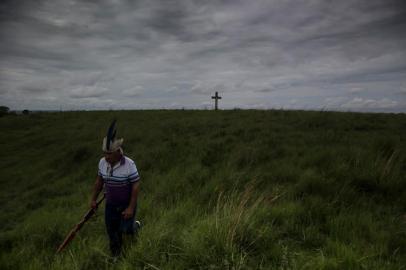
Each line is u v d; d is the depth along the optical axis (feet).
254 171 24.18
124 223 13.73
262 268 11.48
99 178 14.20
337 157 24.09
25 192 31.71
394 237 13.97
